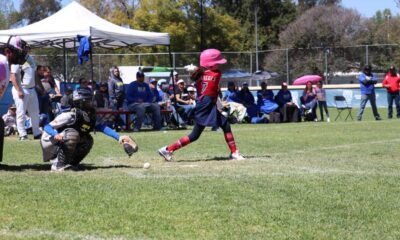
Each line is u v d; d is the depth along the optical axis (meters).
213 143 25.91
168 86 43.88
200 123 18.73
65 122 16.14
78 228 9.62
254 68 80.75
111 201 11.67
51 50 73.25
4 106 39.97
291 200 11.92
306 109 48.03
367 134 30.86
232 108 44.84
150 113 39.06
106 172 15.92
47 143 16.38
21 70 27.30
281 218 10.36
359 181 14.30
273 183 13.96
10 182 13.84
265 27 156.12
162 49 106.62
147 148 23.84
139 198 12.00
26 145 25.23
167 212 10.78
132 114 38.78
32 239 8.95
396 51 77.12
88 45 35.59
